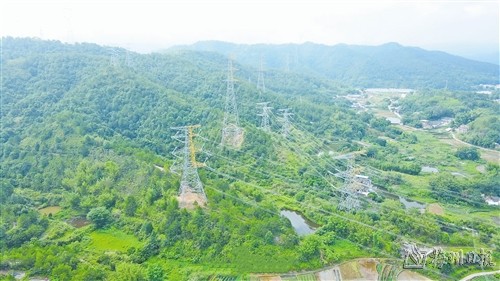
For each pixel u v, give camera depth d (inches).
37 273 3619.6
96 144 5930.1
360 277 3725.4
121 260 3853.3
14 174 5511.8
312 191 5349.4
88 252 4023.1
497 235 4429.1
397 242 4168.3
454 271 3836.1
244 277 3666.3
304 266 3804.1
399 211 4827.8
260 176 5767.7
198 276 3631.9
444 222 4670.3
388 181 5969.5
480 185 5511.8
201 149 6195.9
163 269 3730.3
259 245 3969.0
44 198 5083.7
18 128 6584.6
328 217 4606.3
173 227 4106.8
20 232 4256.9
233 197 4822.8
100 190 4985.2
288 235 4079.7
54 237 4274.1
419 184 5885.8
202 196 4719.5
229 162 6023.6
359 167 6259.8
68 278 3454.7
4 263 3688.5
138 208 4626.0
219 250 3922.2
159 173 5162.4
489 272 3841.0
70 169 5472.4
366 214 4633.4
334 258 3919.8
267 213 4478.3
